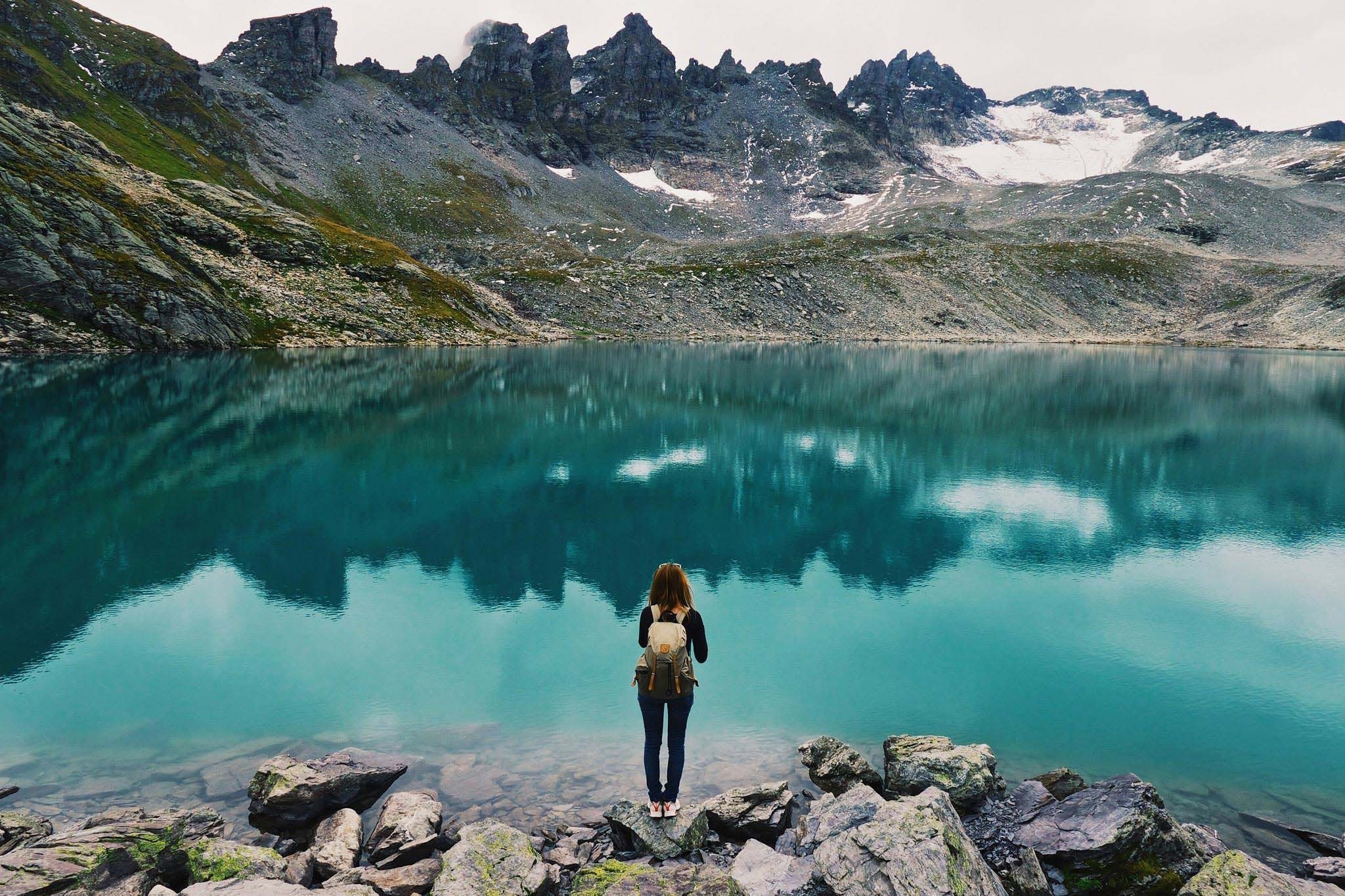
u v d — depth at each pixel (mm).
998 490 23297
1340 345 136375
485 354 84938
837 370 73375
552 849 6844
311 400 42312
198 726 9156
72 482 22438
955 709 9633
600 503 21391
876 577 15078
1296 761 8422
